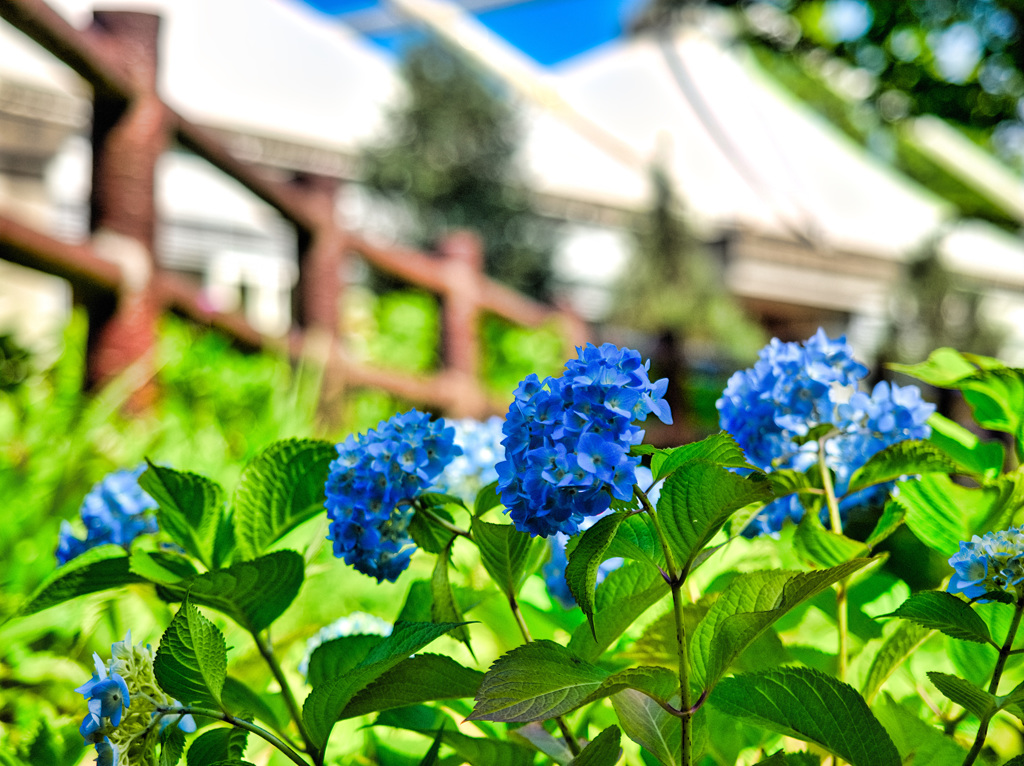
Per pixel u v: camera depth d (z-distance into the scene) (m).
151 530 1.21
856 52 7.21
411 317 4.59
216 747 0.85
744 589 0.85
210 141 2.89
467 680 0.85
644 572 0.91
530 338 5.09
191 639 0.81
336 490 0.91
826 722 0.81
